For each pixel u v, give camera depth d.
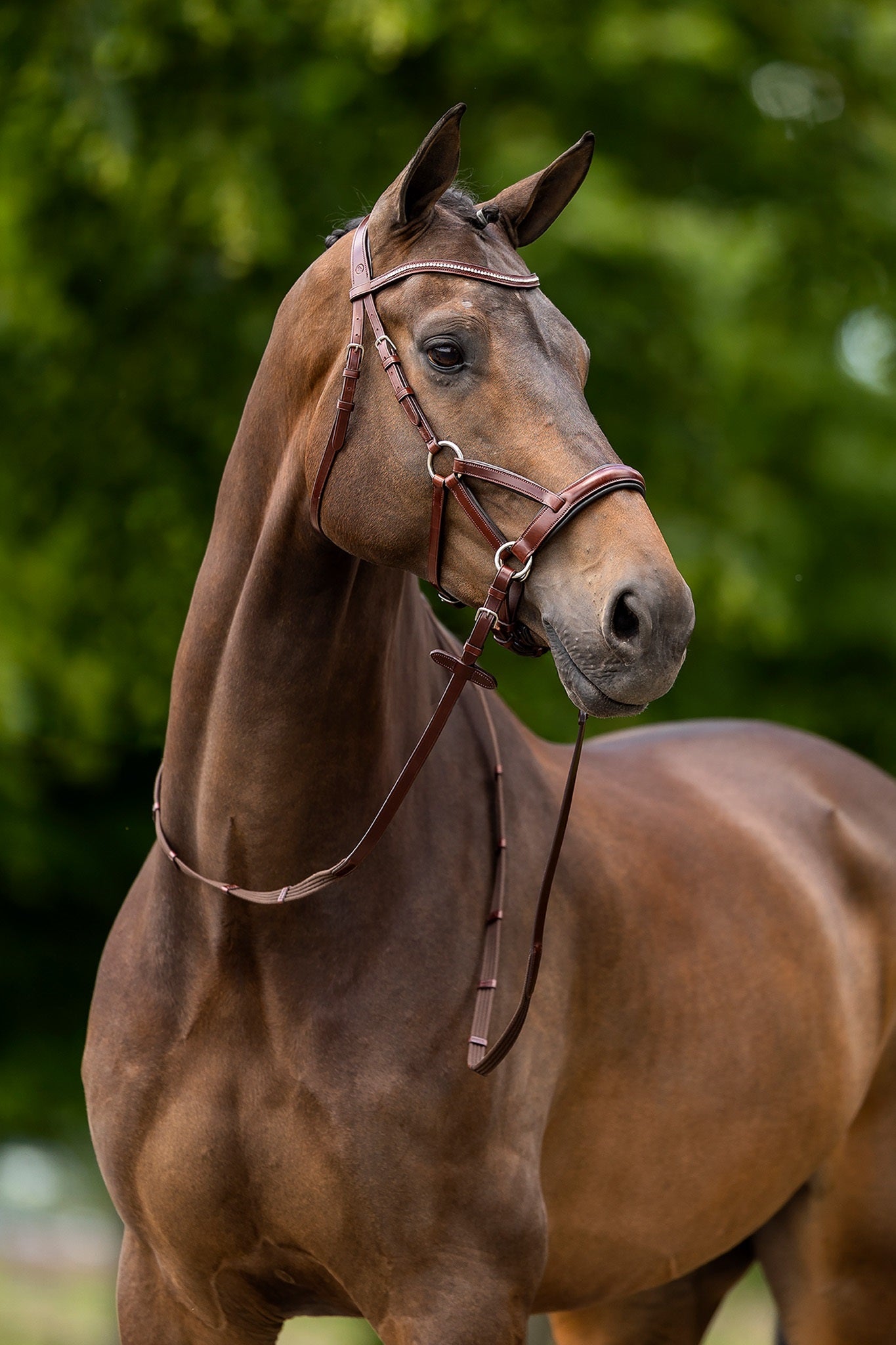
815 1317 5.50
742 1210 4.91
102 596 11.71
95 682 11.77
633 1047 4.36
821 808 5.70
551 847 4.15
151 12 10.43
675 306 11.16
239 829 3.77
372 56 10.48
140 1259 4.30
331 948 3.76
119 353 11.38
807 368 13.24
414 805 3.93
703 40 11.30
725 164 12.28
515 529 3.34
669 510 11.36
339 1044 3.72
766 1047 4.78
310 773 3.75
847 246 12.64
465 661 3.44
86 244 11.23
